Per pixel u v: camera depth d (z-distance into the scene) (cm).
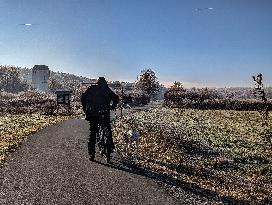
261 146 2264
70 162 1225
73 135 1917
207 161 1769
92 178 1020
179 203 824
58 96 4334
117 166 1191
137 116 3612
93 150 1265
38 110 4266
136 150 1603
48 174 1059
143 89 8712
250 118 4031
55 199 833
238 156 1970
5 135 1917
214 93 6681
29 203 804
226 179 1406
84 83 2148
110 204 802
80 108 5262
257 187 1359
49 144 1602
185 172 1345
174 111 4747
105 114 1263
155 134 2189
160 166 1305
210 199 909
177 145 1983
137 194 879
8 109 4200
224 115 4344
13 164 1189
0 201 817
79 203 806
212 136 2555
